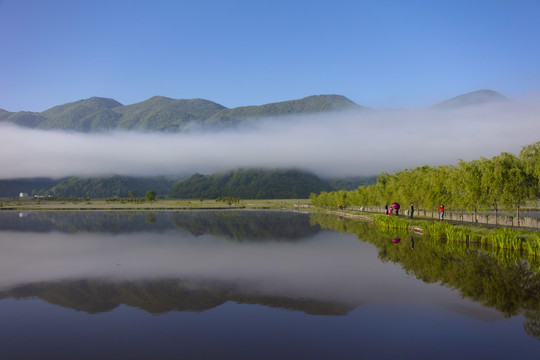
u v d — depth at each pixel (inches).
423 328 579.2
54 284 849.5
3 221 2711.6
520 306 676.7
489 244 1363.2
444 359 478.6
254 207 5270.7
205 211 4222.4
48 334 563.2
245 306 686.5
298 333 561.6
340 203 4185.5
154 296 751.7
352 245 1413.6
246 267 1025.5
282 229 2050.9
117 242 1542.8
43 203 6953.7
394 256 1170.0
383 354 492.4
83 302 717.3
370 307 676.1
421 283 837.8
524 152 1507.1
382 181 3083.2
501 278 876.6
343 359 479.5
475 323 597.6
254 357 484.4
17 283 860.6
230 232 1910.7
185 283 852.6
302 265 1046.4
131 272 970.1
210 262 1099.3
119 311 663.8
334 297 735.7
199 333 563.2
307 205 5625.0
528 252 1202.6
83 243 1517.0
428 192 2110.0
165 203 7066.9
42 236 1770.4
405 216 2536.9
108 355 492.7
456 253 1202.6
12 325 600.1
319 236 1707.7
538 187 1477.6
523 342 526.9
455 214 2151.8
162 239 1635.1
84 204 6515.8
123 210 4439.0
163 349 509.4
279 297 740.7
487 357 483.5
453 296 737.0
